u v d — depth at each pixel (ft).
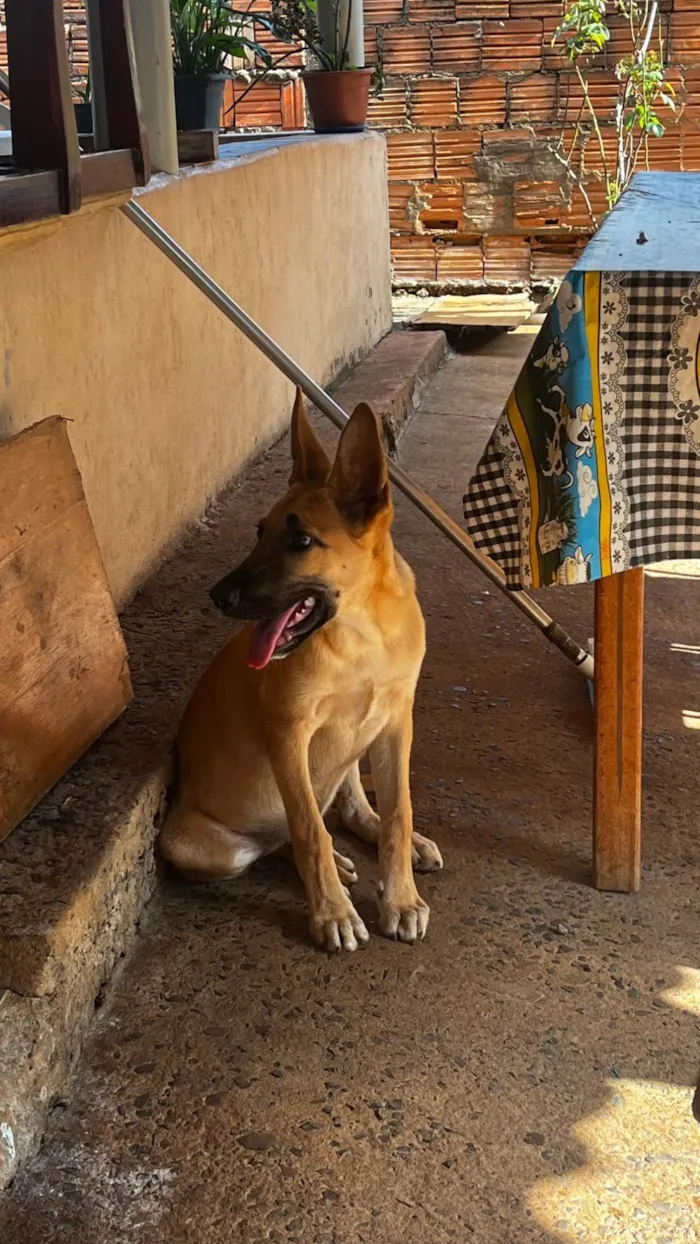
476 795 6.90
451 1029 5.19
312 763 5.97
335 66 16.08
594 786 5.96
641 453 4.94
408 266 21.50
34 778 5.66
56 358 7.21
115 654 6.59
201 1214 4.37
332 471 5.39
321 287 14.05
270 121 19.62
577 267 4.89
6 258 6.55
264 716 5.64
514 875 6.21
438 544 10.66
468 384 16.24
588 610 9.43
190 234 9.64
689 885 6.14
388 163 20.84
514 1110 4.79
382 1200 4.42
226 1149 4.62
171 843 6.00
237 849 6.05
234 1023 5.22
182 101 10.91
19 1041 4.65
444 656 8.62
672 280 4.73
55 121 5.51
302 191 13.11
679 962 5.58
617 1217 4.35
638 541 5.04
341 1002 5.34
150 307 8.73
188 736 6.14
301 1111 4.78
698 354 4.80
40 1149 4.62
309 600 5.40
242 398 11.16
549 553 5.10
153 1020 5.24
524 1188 4.47
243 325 7.23
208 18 11.46
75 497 6.48
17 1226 4.33
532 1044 5.11
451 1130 4.70
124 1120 4.75
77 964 5.03
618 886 6.06
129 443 8.40
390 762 5.90
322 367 14.16
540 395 4.99
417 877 6.19
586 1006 5.32
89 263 7.66
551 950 5.66
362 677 5.60
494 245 21.11
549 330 4.91
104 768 6.05
